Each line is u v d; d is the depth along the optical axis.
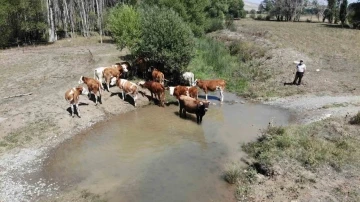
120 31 24.41
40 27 44.22
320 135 13.10
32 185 10.95
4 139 14.05
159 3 33.25
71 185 10.94
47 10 46.72
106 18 47.66
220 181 10.98
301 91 20.25
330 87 20.53
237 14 84.19
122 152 13.27
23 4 41.12
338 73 23.30
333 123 14.02
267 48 31.05
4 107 17.45
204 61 27.55
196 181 11.02
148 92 20.53
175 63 21.09
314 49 30.78
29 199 10.18
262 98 19.94
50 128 15.19
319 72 23.67
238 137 14.42
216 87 19.25
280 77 23.14
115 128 15.74
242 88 22.00
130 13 24.55
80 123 16.00
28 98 19.00
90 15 58.41
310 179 10.16
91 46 40.47
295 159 11.31
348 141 12.23
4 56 33.12
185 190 10.52
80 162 12.49
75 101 16.22
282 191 9.84
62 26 61.53
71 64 28.42
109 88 20.77
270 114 17.22
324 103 17.73
